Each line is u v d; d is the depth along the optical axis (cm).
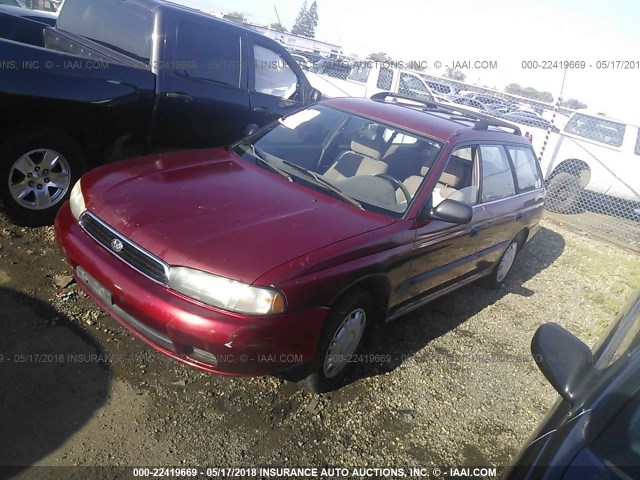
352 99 476
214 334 259
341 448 297
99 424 273
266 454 281
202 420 291
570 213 1000
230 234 289
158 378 313
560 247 785
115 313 296
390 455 301
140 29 498
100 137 457
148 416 286
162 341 280
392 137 415
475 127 460
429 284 405
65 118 425
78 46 518
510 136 531
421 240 364
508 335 473
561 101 970
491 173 475
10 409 267
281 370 286
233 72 553
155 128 494
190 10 531
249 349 265
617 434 173
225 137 560
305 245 293
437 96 1190
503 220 492
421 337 429
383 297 346
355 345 342
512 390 393
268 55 595
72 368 302
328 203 351
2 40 388
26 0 1344
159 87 483
